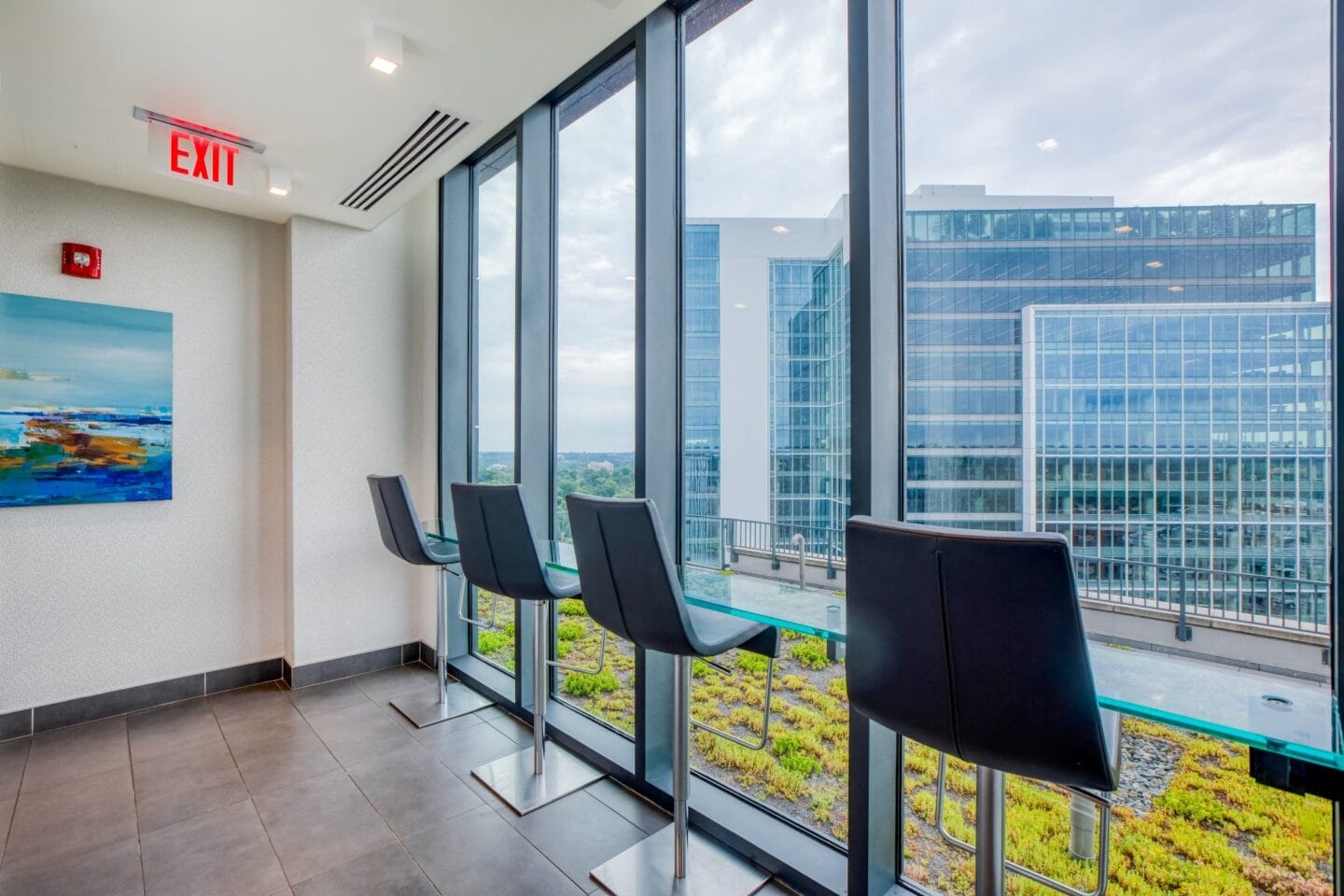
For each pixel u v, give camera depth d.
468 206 3.72
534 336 2.97
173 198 3.15
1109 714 1.05
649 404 2.29
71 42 1.91
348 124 2.44
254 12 1.80
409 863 1.94
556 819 2.18
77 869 1.89
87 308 2.91
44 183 2.83
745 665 2.28
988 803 1.17
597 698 2.88
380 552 3.70
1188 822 1.40
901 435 1.78
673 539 2.37
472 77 2.17
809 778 2.06
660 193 2.33
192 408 3.22
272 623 3.49
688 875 1.89
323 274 3.50
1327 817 1.24
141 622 3.09
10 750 2.63
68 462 2.87
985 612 0.93
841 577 1.89
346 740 2.76
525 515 2.11
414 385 3.85
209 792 2.32
